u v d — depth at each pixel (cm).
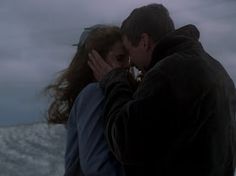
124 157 215
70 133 252
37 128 2827
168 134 213
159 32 235
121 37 254
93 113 237
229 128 232
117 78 235
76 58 264
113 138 221
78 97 247
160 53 229
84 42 262
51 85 270
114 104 226
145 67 241
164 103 212
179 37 229
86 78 261
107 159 232
